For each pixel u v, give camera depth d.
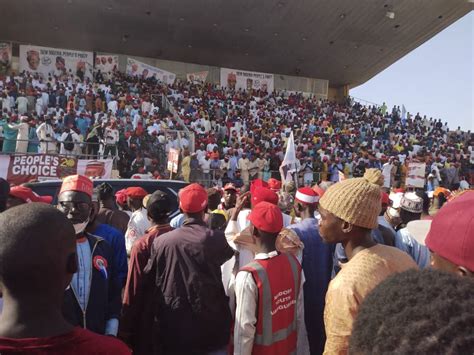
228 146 21.30
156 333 2.96
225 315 3.03
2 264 1.26
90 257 2.66
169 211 3.55
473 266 1.21
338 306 1.78
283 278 2.80
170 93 27.52
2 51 27.47
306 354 3.20
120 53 33.59
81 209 2.69
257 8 27.86
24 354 1.24
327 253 3.62
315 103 34.72
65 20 28.03
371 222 1.97
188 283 2.89
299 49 33.72
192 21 29.00
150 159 14.75
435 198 6.71
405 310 0.74
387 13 28.14
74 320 2.47
